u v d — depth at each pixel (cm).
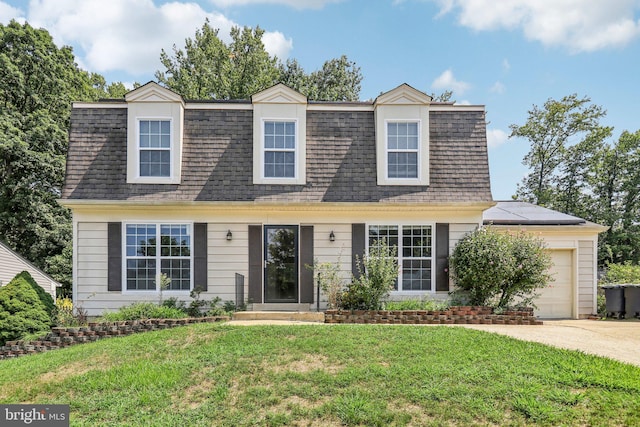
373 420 463
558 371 570
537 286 1107
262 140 1205
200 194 1162
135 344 753
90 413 511
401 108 1223
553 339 800
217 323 909
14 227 2286
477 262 1092
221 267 1169
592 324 1050
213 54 2703
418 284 1188
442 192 1189
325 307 1173
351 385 543
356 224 1189
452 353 651
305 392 529
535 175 2883
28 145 2209
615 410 463
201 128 1224
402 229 1195
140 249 1162
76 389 574
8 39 2311
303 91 2977
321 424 465
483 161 1225
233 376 582
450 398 501
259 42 2827
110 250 1140
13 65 2256
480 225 1191
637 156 2731
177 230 1175
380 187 1196
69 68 2594
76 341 970
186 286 1168
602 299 1384
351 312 1035
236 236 1177
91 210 1141
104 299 1138
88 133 1193
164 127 1191
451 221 1191
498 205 1580
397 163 1219
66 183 1138
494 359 622
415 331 802
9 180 2245
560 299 1284
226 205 1152
